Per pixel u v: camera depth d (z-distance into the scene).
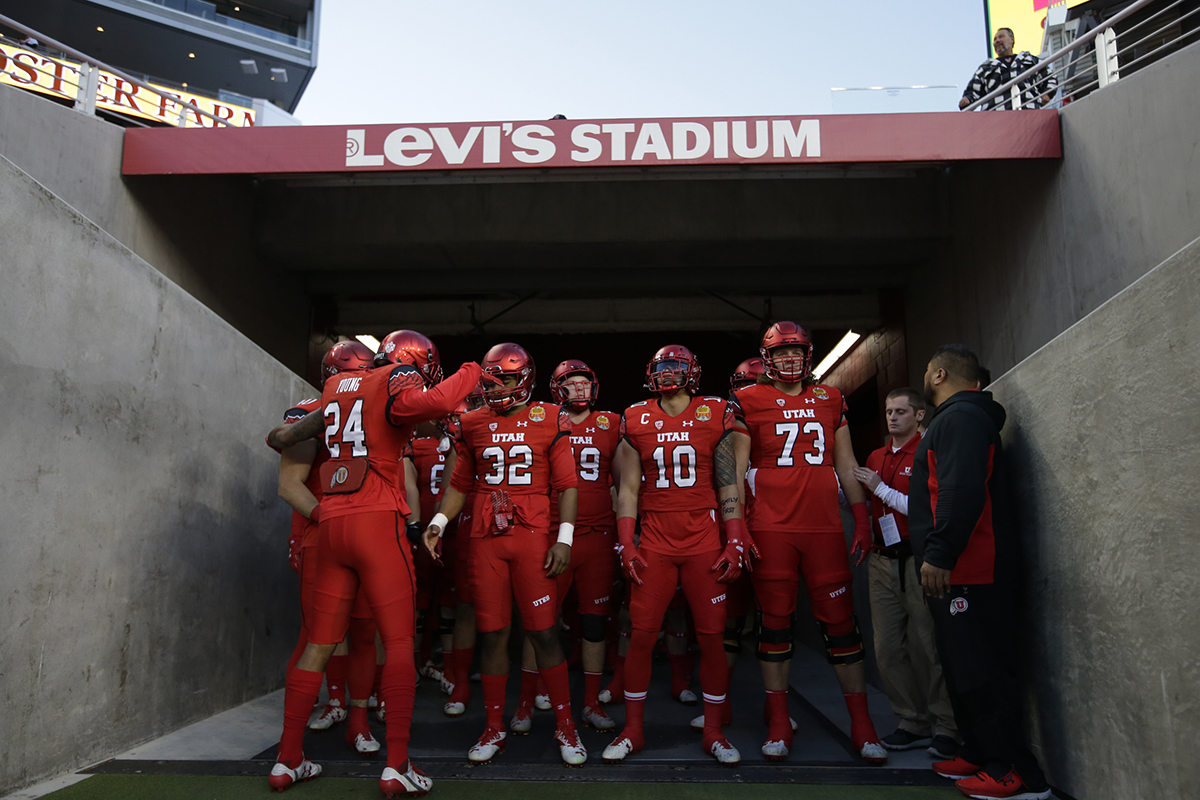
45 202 2.55
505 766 2.76
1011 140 6.31
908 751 2.99
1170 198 5.07
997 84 7.27
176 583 3.26
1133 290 2.02
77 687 2.63
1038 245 6.50
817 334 12.58
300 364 9.50
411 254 8.41
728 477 3.01
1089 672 2.23
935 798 2.41
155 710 3.08
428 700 4.05
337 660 3.46
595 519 3.56
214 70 25.30
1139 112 5.36
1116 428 2.10
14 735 2.35
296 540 3.33
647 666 2.98
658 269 9.06
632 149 6.58
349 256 8.48
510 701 4.03
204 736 3.16
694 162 6.53
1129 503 2.03
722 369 12.66
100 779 2.53
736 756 2.78
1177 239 5.01
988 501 2.55
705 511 3.02
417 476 4.54
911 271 9.16
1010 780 2.34
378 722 3.57
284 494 2.99
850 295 9.98
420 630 4.69
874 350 10.58
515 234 8.05
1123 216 5.51
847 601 3.02
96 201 6.20
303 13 26.05
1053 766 2.44
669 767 2.75
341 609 2.58
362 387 2.65
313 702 2.54
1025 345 6.73
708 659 2.94
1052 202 6.32
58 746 2.54
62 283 2.62
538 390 12.62
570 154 6.59
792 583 3.04
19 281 2.43
